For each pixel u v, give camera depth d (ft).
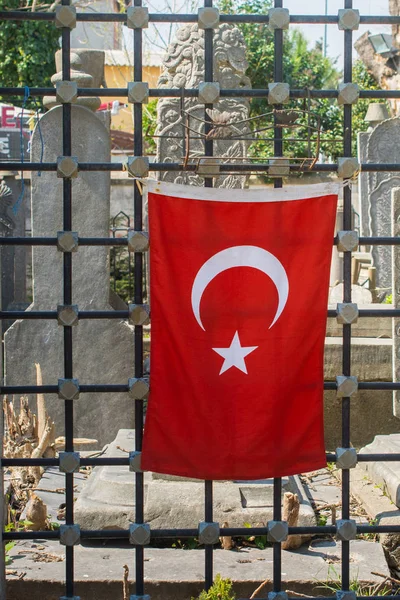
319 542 15.40
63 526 12.19
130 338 21.83
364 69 66.54
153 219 11.96
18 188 35.86
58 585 13.66
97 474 17.02
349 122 12.24
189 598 13.70
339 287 27.32
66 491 12.26
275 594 12.26
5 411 18.84
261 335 12.04
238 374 12.03
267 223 12.00
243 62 28.19
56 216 21.77
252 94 12.11
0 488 12.19
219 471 12.03
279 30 12.16
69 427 12.26
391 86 56.59
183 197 11.96
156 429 12.09
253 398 12.05
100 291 21.86
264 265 12.01
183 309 12.00
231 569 14.14
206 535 12.16
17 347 21.72
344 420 12.42
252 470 12.07
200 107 28.19
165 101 28.27
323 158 57.72
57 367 21.80
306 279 12.03
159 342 12.07
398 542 15.29
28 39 59.21
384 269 31.53
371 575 13.96
